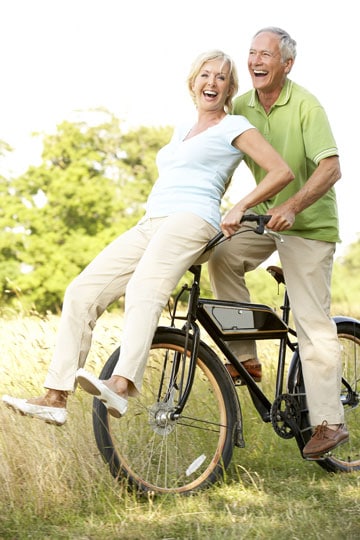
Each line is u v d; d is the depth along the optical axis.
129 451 5.17
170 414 5.15
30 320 8.70
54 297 36.72
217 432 5.37
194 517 4.75
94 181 37.38
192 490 5.19
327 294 5.55
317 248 5.50
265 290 31.16
